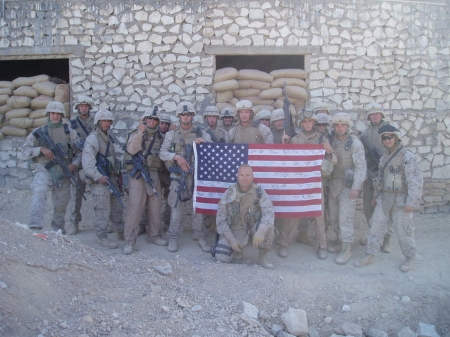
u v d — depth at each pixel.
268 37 7.72
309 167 5.79
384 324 4.69
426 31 7.92
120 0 7.74
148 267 4.97
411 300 4.93
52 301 3.86
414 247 5.47
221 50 7.69
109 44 7.80
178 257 5.62
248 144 5.81
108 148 6.05
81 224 7.07
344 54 7.80
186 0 7.69
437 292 5.04
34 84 7.83
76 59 7.83
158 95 7.79
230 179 5.82
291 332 4.29
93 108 7.83
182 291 4.64
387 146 5.48
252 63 10.27
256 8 7.69
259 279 5.01
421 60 7.92
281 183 5.78
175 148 5.94
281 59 10.06
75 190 6.47
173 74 7.76
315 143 5.89
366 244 6.01
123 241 6.39
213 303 4.50
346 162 5.76
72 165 6.20
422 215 7.87
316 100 7.78
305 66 7.89
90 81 7.84
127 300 4.25
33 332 3.43
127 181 6.59
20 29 7.87
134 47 7.77
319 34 7.77
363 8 7.81
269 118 6.68
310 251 6.24
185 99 7.75
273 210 5.40
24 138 8.03
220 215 5.47
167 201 6.46
